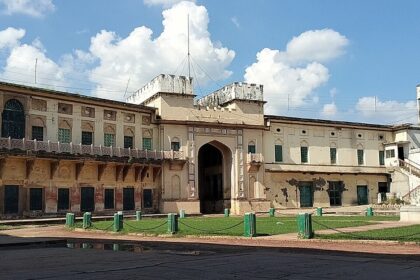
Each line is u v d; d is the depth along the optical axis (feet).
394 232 47.96
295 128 129.59
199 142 115.96
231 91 122.52
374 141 139.85
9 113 87.04
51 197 91.66
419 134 140.46
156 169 109.70
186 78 116.16
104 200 100.27
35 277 25.38
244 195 119.34
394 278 24.00
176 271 27.09
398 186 134.72
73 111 97.71
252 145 122.52
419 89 87.81
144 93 120.88
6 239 52.85
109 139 103.65
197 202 113.50
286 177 126.11
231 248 41.50
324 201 130.00
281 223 68.23
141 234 57.47
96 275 25.88
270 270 27.17
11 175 86.28
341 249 37.70
